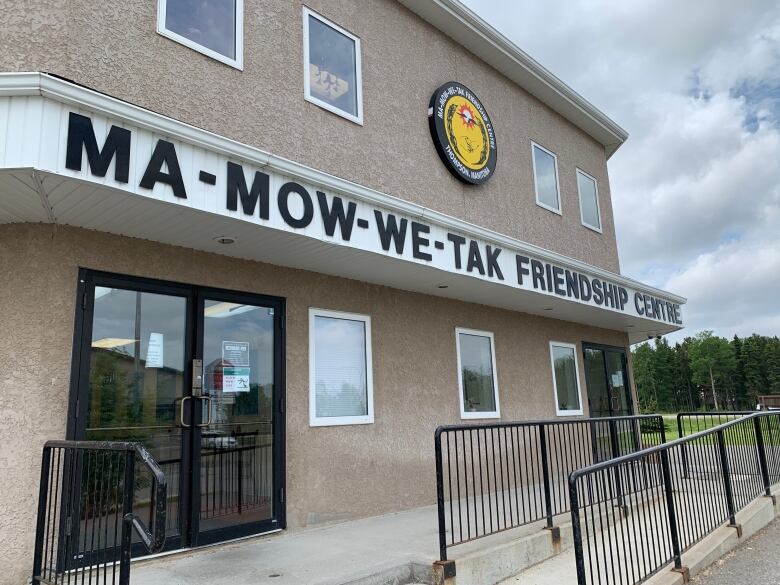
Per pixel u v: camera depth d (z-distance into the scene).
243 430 5.96
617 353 13.22
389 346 7.78
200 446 5.55
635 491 5.98
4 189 4.20
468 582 4.98
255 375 6.19
